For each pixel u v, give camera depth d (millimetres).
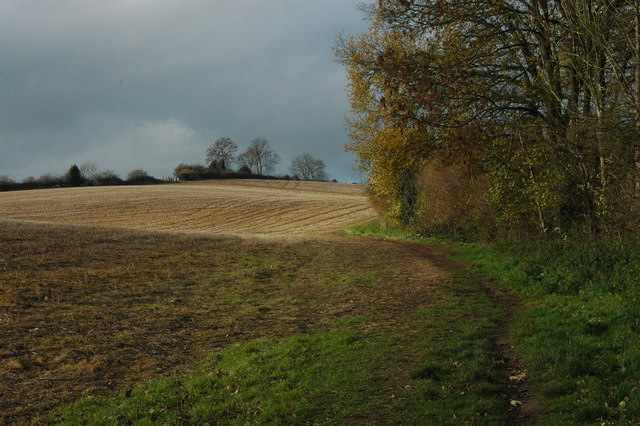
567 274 13781
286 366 9172
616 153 14047
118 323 12828
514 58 20375
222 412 7496
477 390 7359
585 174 17281
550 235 19812
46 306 13922
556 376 7668
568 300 12086
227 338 11742
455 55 19531
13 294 14672
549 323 10375
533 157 18750
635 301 9930
